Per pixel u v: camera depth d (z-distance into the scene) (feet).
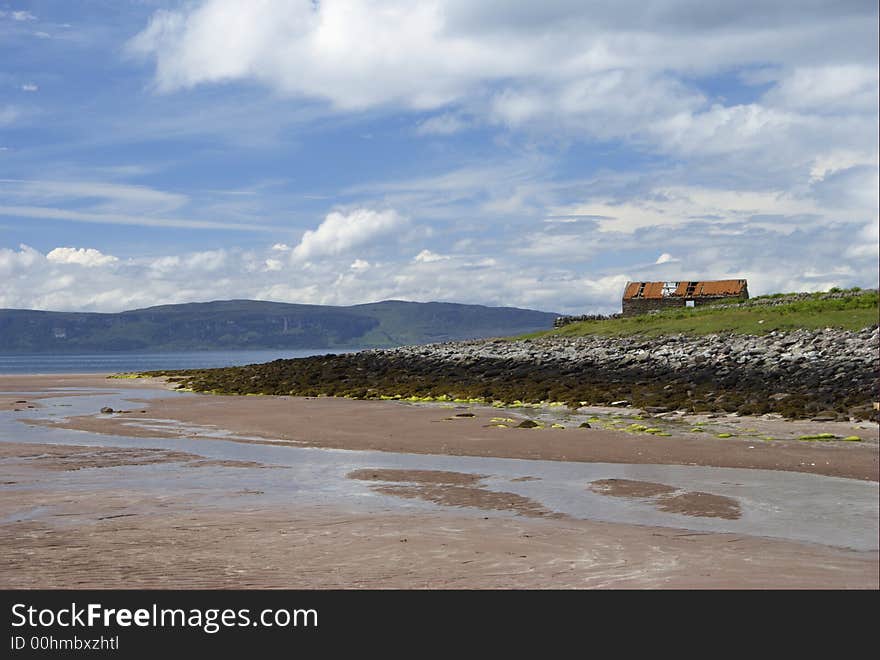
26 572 36.60
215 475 63.36
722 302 250.37
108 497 53.98
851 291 222.28
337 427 94.73
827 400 103.35
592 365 159.53
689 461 68.59
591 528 45.70
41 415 113.29
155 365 554.05
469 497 54.65
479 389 136.15
